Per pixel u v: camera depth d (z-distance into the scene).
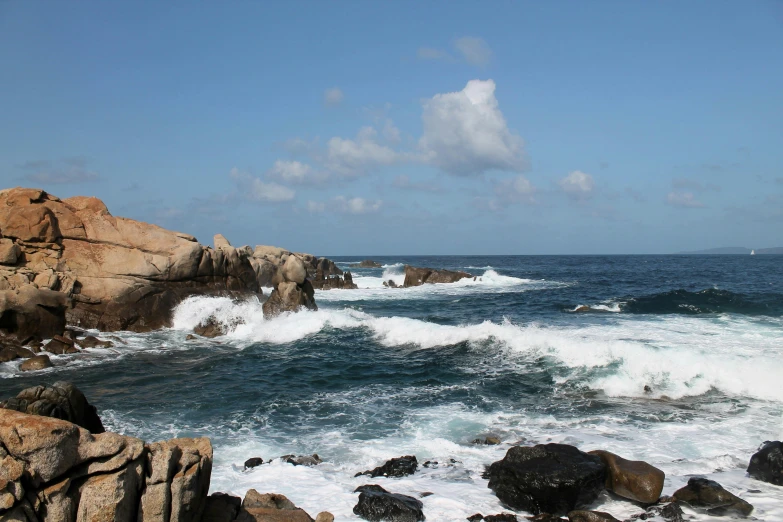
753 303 30.55
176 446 5.79
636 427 11.30
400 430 11.41
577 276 67.19
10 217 22.16
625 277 63.62
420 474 9.12
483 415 12.29
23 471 4.82
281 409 13.01
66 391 7.95
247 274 27.89
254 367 17.55
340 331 23.11
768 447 8.95
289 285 25.41
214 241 34.38
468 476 9.02
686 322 24.86
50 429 4.95
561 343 17.05
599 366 15.42
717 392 13.50
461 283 53.94
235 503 6.68
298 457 9.78
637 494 7.96
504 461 8.51
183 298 24.22
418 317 29.80
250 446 10.56
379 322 23.22
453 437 10.97
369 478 8.91
